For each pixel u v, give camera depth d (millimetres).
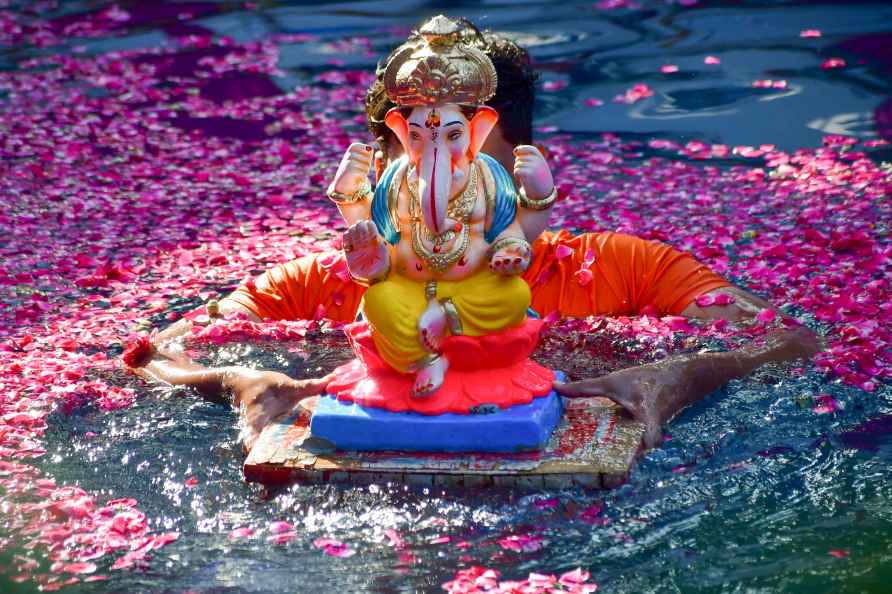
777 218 8375
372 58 13086
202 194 9570
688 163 9695
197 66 13102
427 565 4465
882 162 9367
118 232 8688
